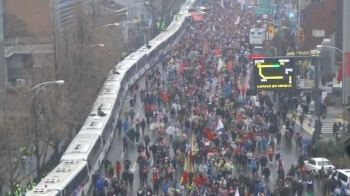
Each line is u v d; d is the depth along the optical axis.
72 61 113.56
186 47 198.12
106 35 150.62
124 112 124.31
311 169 88.25
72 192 77.25
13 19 163.38
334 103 130.38
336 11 158.38
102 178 83.00
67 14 168.00
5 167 82.44
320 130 107.44
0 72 134.62
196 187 77.94
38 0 164.62
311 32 178.62
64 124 93.19
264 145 100.69
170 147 104.44
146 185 82.31
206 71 154.25
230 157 92.88
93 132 97.50
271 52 166.62
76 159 85.06
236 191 74.88
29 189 77.88
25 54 154.50
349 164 91.38
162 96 128.12
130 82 156.25
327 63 138.00
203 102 124.31
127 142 105.75
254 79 100.88
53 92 92.62
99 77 128.62
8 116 86.00
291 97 128.50
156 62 194.50
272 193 78.25
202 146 94.38
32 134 86.94
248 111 115.25
